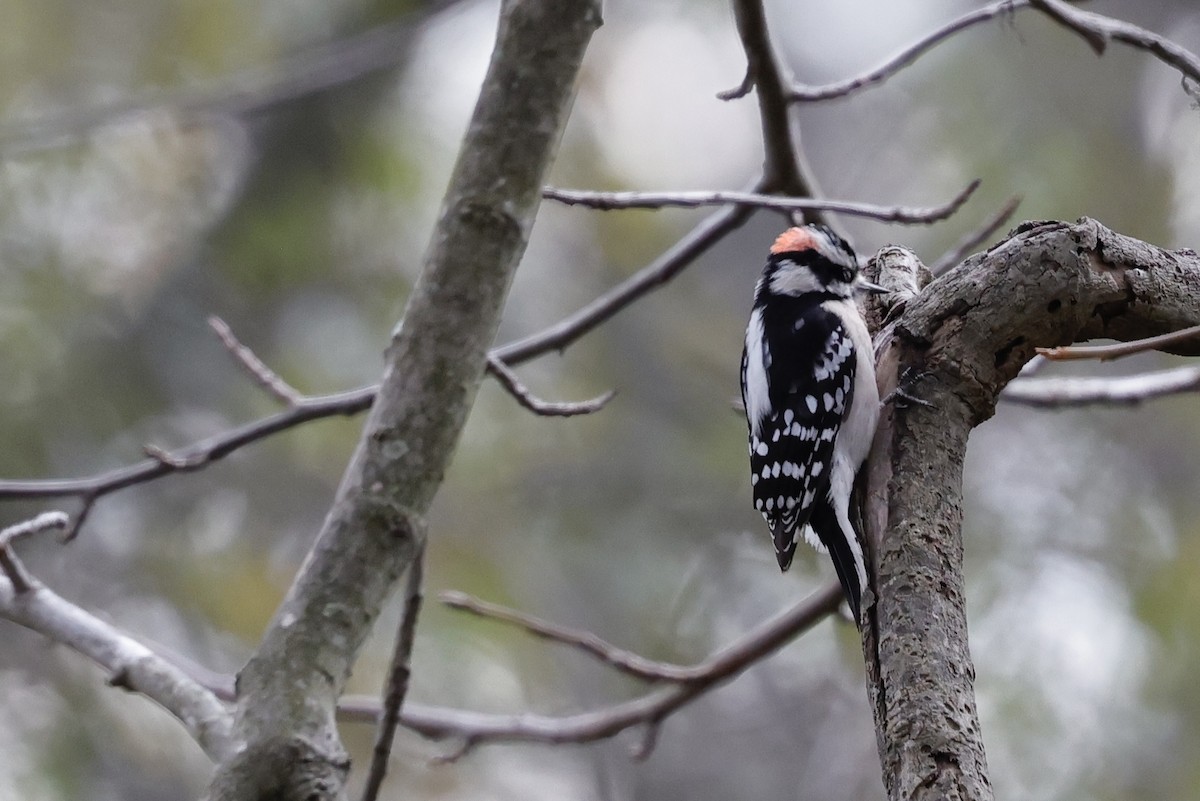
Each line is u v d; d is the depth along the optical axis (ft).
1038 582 39.14
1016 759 34.58
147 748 38.55
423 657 41.11
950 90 46.16
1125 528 42.04
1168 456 44.65
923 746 14.58
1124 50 45.47
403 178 43.57
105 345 41.65
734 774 53.11
